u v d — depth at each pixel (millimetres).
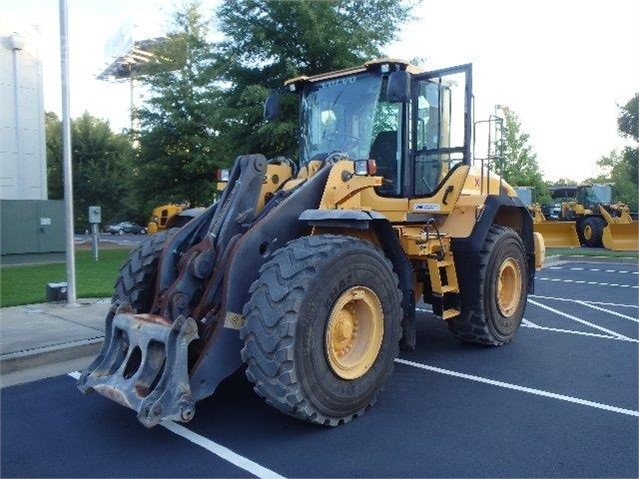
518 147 30094
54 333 6344
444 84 5996
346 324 4082
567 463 3484
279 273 3783
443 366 5512
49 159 42625
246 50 12727
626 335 6828
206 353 3768
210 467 3471
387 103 5469
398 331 4426
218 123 13812
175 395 3488
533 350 6113
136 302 4672
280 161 5168
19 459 3607
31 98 17234
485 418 4184
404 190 5512
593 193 23688
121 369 3820
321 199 4535
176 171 21516
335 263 3887
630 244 18266
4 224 14703
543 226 19578
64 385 5035
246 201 4402
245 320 3789
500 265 6121
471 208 5957
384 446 3719
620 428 4000
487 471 3389
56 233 15570
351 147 5598
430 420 4145
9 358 5414
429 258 5395
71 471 3443
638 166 36375
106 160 43594
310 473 3379
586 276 12680
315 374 3760
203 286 4188
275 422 4129
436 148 5906
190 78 21328
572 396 4652
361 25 12406
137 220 47656
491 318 6004
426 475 3342
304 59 12586
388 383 4988
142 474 3396
